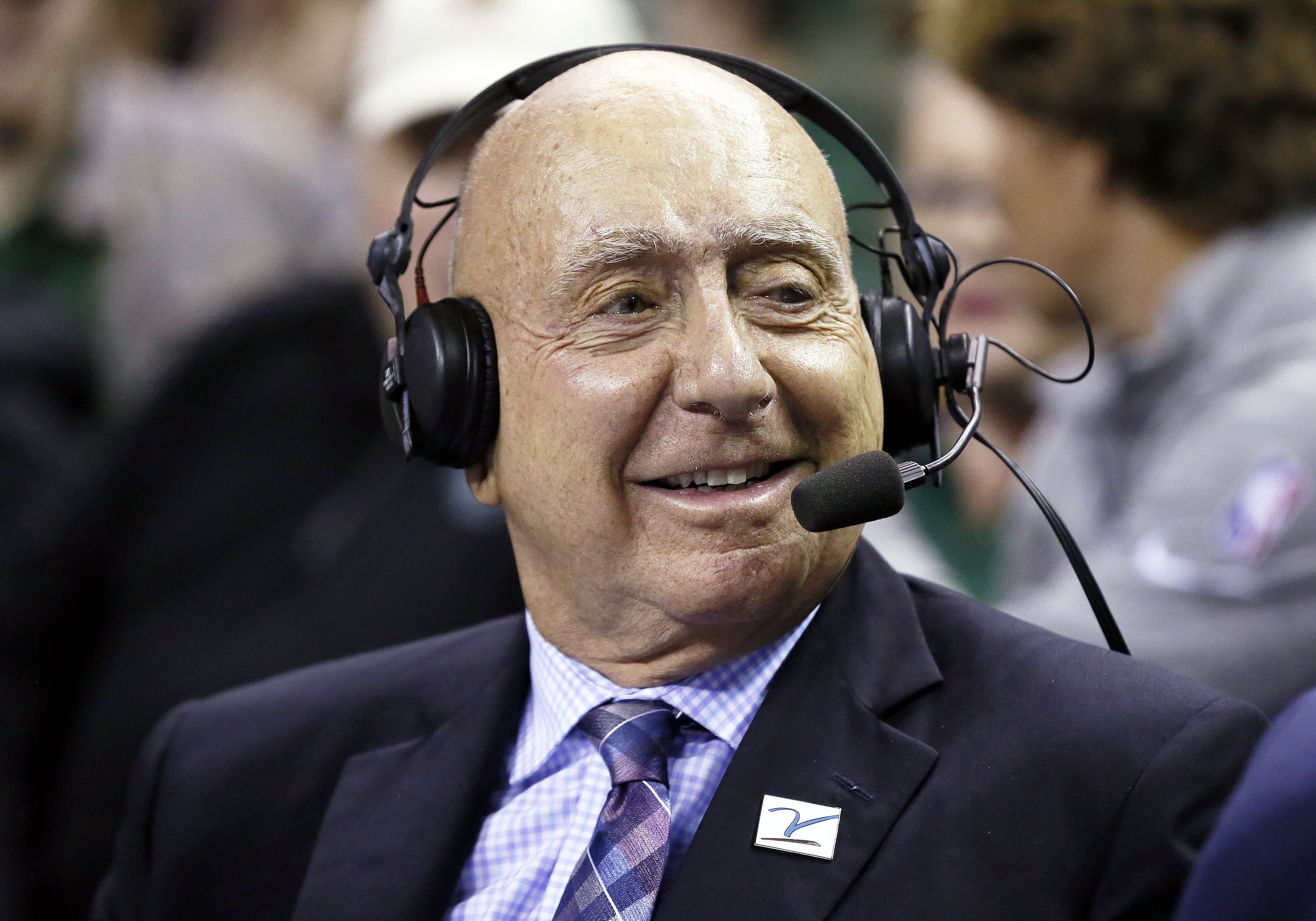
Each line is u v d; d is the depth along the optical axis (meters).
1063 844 2.79
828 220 3.04
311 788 3.50
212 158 7.82
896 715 3.07
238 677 5.05
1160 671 2.98
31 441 6.19
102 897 3.77
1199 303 4.94
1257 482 4.41
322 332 5.79
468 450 3.10
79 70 7.69
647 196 2.90
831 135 3.26
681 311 2.92
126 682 5.24
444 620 4.96
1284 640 4.34
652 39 9.38
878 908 2.80
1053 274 3.13
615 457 2.90
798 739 3.00
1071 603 4.65
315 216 8.02
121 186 7.75
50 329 6.71
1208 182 5.03
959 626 3.23
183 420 5.68
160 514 5.58
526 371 2.98
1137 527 4.62
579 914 2.90
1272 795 2.16
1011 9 5.21
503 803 3.28
